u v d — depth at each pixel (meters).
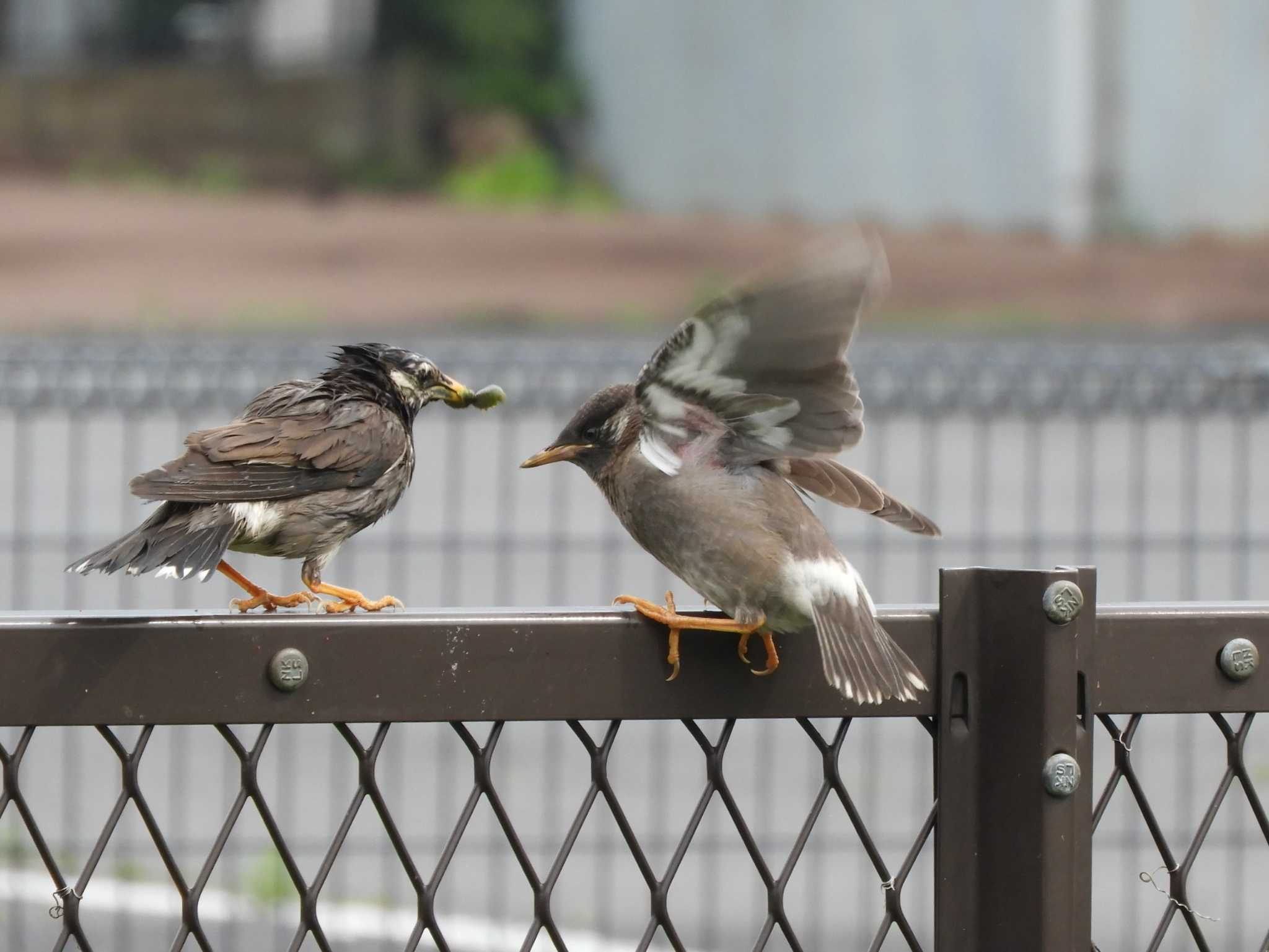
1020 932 4.23
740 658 4.28
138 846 10.72
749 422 5.03
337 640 4.02
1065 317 44.41
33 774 11.92
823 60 57.28
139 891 10.23
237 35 61.03
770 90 57.97
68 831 10.55
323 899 10.28
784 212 57.25
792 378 4.71
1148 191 53.44
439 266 48.59
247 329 40.09
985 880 4.29
